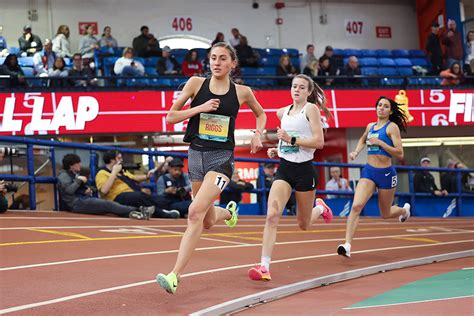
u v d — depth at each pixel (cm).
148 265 747
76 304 550
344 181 1786
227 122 634
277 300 607
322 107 791
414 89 2122
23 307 533
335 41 2542
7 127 1769
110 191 1259
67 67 2016
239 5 2456
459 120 2136
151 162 1422
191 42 2428
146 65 2117
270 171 1595
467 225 1473
